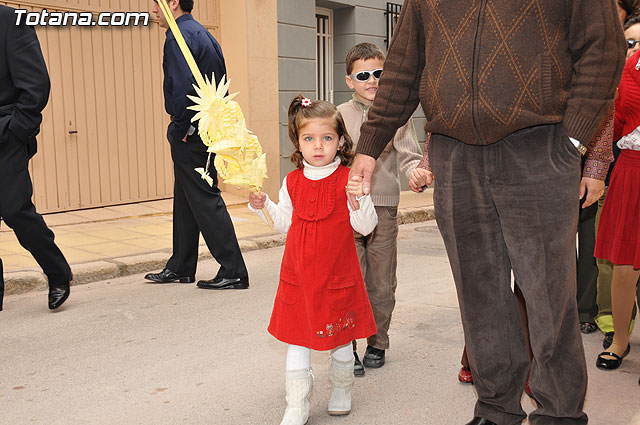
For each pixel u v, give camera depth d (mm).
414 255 6918
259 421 2988
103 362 3736
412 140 3504
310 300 2818
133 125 8680
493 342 2488
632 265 3465
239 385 3402
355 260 2979
